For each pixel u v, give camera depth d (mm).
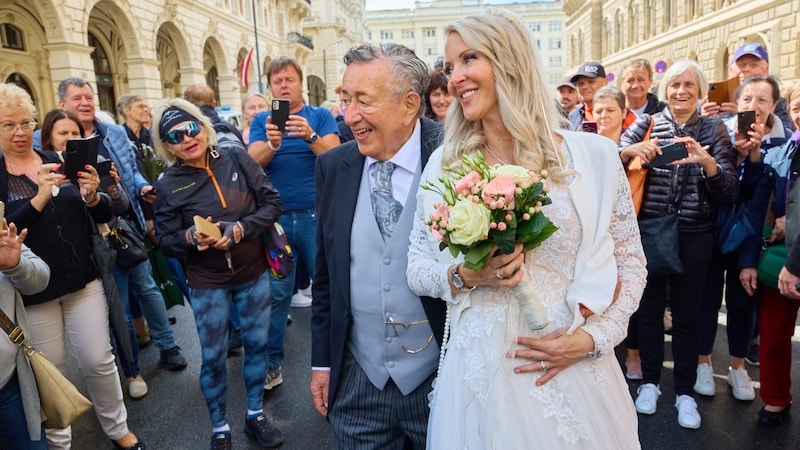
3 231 1970
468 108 1408
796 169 2451
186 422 3215
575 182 1369
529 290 1331
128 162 4043
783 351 2775
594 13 32188
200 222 2588
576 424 1331
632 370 3541
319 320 1912
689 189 2828
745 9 16375
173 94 27328
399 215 1701
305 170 3867
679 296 2951
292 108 3963
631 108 4352
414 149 1722
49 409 2133
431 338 1699
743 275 2852
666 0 23328
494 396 1330
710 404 3143
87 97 3879
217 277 2799
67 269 2604
